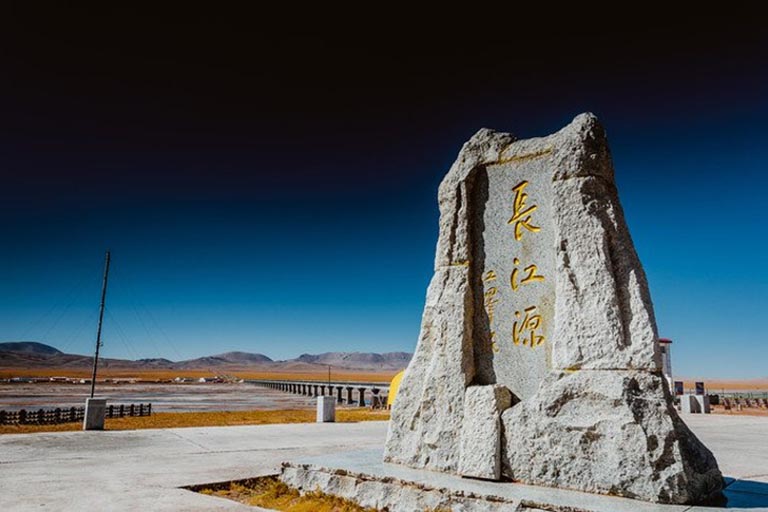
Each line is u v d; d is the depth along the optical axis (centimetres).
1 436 1429
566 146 768
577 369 698
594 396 668
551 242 785
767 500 621
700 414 2527
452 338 830
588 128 762
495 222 856
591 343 695
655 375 648
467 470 731
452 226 888
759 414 2706
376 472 765
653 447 620
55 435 1466
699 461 630
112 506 683
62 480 851
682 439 630
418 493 699
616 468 631
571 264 737
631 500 607
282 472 861
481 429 740
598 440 652
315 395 6097
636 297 692
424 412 825
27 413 2384
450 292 855
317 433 1588
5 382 8638
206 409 3538
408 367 883
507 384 788
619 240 727
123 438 1417
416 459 809
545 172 812
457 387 802
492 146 880
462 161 904
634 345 672
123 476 889
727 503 607
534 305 786
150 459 1076
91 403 1628
